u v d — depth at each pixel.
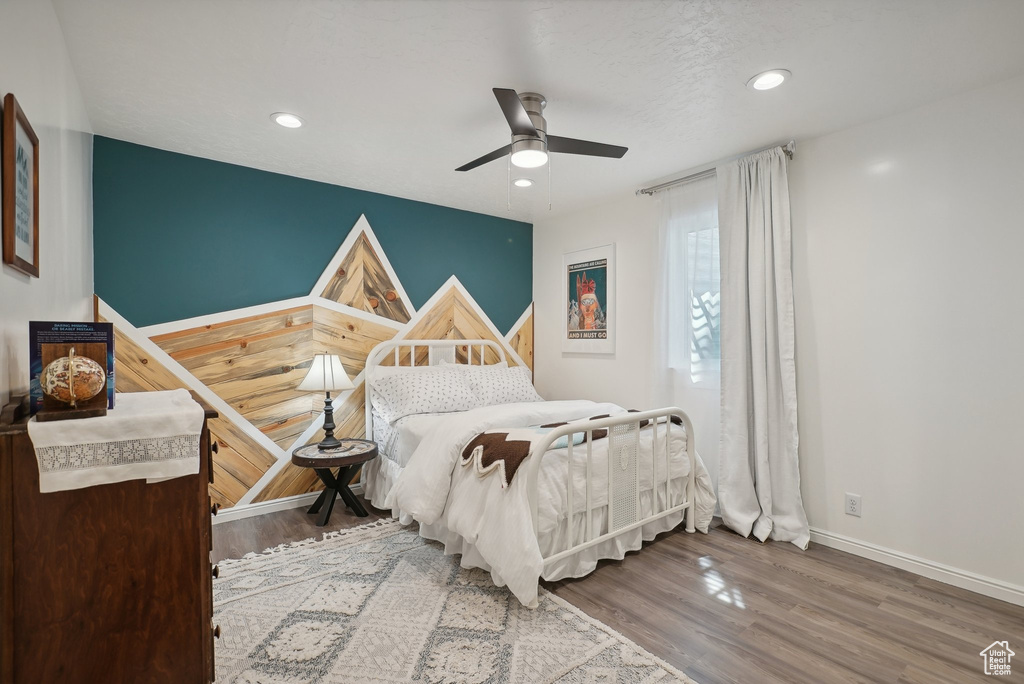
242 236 3.25
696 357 3.35
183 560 1.19
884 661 1.77
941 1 1.65
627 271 3.90
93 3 1.64
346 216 3.68
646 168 3.29
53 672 1.07
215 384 3.15
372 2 1.64
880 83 2.21
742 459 2.96
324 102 2.36
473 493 2.32
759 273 2.91
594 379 4.18
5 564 1.03
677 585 2.32
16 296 1.23
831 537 2.76
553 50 1.94
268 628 1.95
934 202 2.40
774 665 1.75
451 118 2.53
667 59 2.00
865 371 2.64
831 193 2.76
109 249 2.82
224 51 1.93
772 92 2.29
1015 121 2.17
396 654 1.79
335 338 3.61
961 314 2.32
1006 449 2.20
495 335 4.52
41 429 1.02
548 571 2.22
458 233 4.29
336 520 3.17
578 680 1.66
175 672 1.18
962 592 2.27
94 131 2.71
